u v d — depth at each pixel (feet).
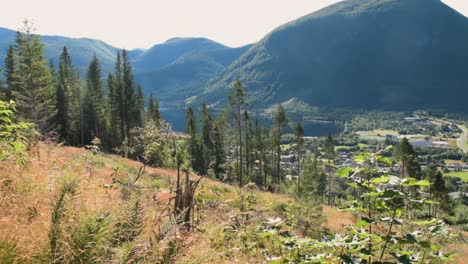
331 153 246.06
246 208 26.30
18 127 14.71
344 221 57.11
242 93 190.29
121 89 211.00
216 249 15.80
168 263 9.00
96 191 11.93
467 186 368.48
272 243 18.35
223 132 247.09
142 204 11.31
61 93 187.32
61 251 7.78
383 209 10.56
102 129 228.02
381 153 10.87
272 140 231.09
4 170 10.73
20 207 9.21
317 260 10.79
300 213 33.99
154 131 37.22
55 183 10.26
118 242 8.77
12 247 7.73
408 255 10.43
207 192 35.42
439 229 10.00
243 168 229.25
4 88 157.28
